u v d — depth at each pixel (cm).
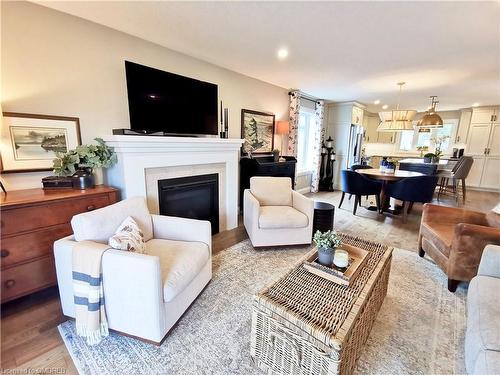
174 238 206
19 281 173
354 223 385
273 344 125
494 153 668
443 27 221
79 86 226
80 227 155
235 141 321
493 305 121
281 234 277
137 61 261
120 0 189
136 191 232
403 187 379
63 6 200
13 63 192
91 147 217
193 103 288
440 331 163
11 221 166
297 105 498
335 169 668
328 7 192
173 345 148
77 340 150
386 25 220
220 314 175
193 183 287
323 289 138
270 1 186
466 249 194
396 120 423
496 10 190
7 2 185
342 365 107
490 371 93
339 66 338
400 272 237
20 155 203
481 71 351
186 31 241
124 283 140
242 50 288
